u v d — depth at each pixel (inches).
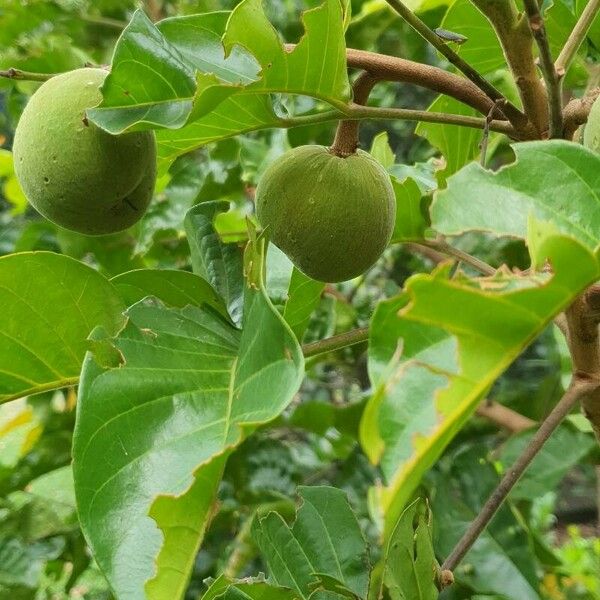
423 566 6.9
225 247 8.2
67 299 7.5
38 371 7.7
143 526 5.6
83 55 17.1
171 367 6.6
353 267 7.8
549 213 5.6
